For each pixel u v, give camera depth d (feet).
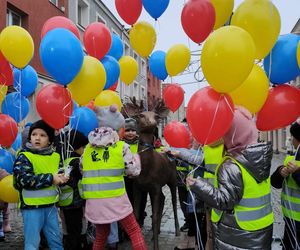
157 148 15.72
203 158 11.95
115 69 15.15
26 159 10.78
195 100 8.87
